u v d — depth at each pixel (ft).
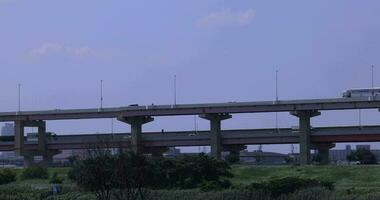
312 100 424.87
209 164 221.46
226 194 169.78
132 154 182.91
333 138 429.79
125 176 168.86
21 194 217.77
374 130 420.36
